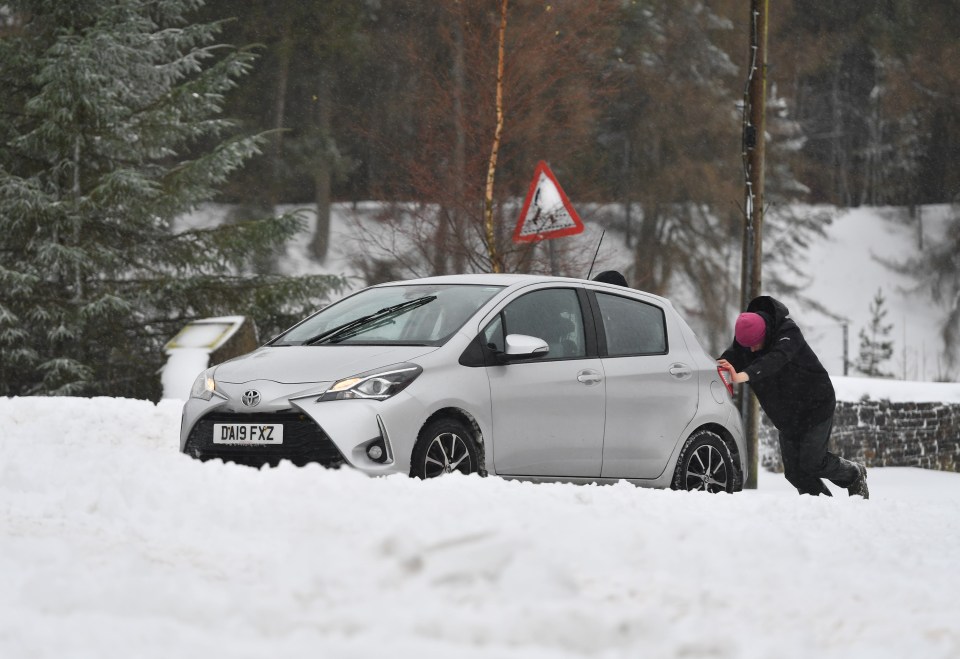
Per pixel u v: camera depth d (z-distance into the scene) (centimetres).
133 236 6762
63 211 6341
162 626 1160
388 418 2552
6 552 1515
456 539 1377
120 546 1623
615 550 1568
